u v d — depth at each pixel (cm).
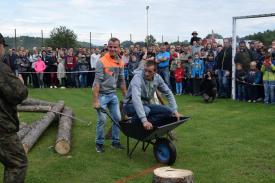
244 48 1422
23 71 1917
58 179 598
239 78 1405
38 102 1156
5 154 450
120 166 656
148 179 591
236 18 1409
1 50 444
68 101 1454
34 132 812
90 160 689
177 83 1620
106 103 723
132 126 651
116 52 712
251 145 773
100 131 734
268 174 605
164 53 1566
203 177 597
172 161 648
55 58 1947
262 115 1095
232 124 979
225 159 686
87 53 1964
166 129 632
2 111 443
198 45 1622
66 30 3114
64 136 754
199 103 1358
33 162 682
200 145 781
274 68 1287
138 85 650
